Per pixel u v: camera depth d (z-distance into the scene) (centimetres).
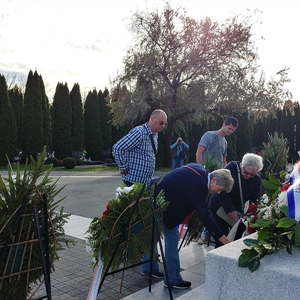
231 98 2231
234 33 2211
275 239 235
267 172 605
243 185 427
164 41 2236
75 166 2525
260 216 312
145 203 331
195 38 2252
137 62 2203
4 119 2483
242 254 220
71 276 423
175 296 364
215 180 349
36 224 243
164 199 357
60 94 2880
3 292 252
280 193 262
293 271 204
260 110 2370
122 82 2286
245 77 2286
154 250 373
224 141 577
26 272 257
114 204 325
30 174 256
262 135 4191
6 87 2511
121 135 3158
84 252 515
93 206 887
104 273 332
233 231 390
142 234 335
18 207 244
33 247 259
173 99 2294
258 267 213
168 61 2266
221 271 228
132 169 440
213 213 436
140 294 368
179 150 1711
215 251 237
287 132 3906
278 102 2317
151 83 2264
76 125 2972
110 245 325
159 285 393
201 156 564
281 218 241
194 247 528
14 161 2575
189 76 2306
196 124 2955
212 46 2250
